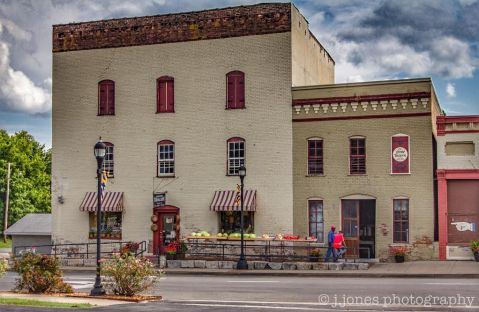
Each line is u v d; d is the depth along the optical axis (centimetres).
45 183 9256
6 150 8831
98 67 4381
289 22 4006
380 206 3800
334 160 3894
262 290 2636
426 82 3738
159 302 2280
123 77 4325
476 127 3647
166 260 3759
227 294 2525
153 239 4206
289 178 3962
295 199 3947
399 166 3778
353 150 3869
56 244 4284
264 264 3588
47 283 2545
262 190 4009
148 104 4269
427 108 3741
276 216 3972
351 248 3812
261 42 4053
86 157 4378
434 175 3756
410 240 3738
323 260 3691
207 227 4106
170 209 4178
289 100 3988
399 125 3784
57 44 4469
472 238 3650
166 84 4241
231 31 4116
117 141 4316
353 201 3859
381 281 2939
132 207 4259
